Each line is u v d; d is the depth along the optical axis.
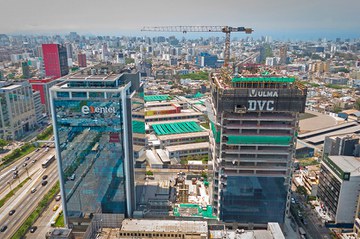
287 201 175.50
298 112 155.00
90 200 174.25
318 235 177.00
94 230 158.88
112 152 165.75
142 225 153.00
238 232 149.88
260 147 163.50
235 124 160.62
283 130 160.88
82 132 163.12
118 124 161.00
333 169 188.62
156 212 179.12
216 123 162.75
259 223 173.62
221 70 199.62
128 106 163.75
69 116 160.50
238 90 152.50
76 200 174.25
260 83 155.62
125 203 174.62
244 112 155.75
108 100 157.12
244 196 169.38
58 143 165.12
